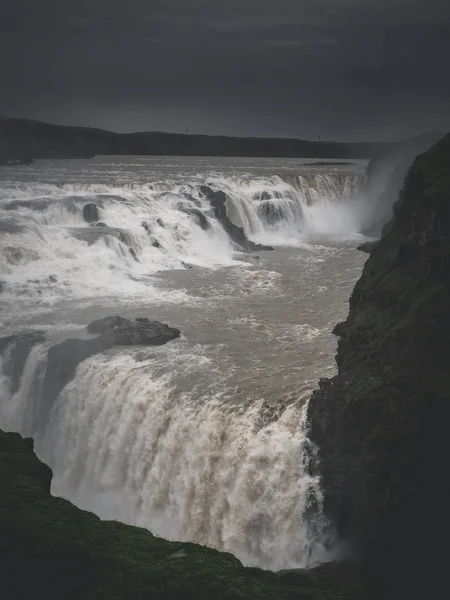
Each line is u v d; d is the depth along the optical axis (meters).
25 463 26.11
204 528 27.94
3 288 42.34
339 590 22.45
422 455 23.42
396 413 24.20
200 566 21.75
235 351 34.16
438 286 26.42
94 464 31.34
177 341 35.44
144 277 47.53
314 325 37.94
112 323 36.69
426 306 26.17
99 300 42.00
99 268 47.03
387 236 33.31
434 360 24.66
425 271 27.56
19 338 35.25
